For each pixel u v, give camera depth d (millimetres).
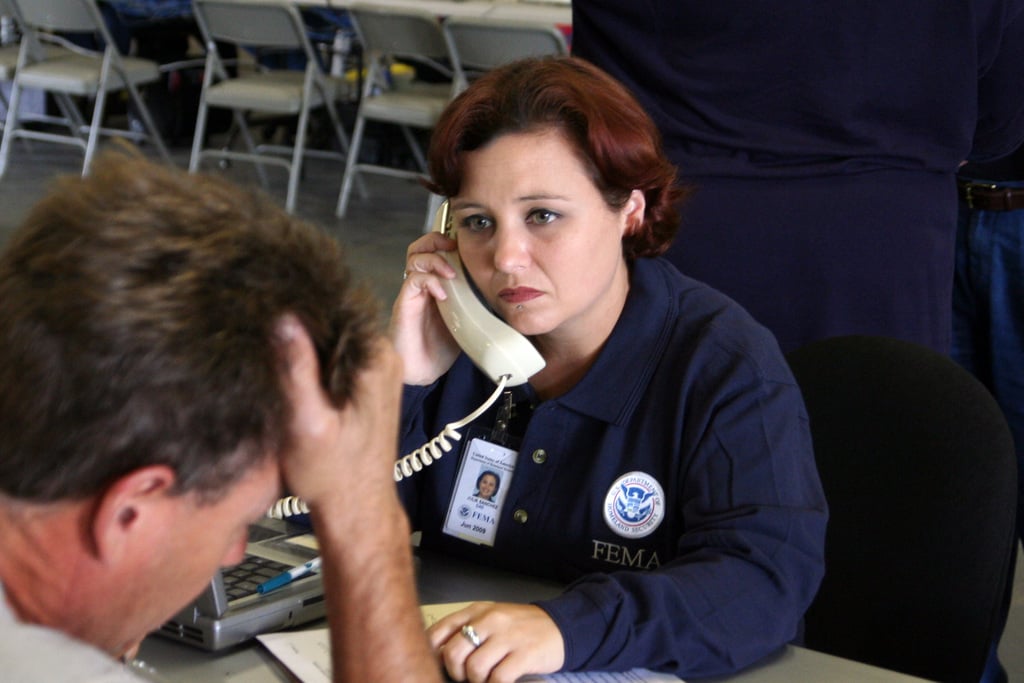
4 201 5406
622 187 1234
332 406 698
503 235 1228
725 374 1265
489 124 1206
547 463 1335
